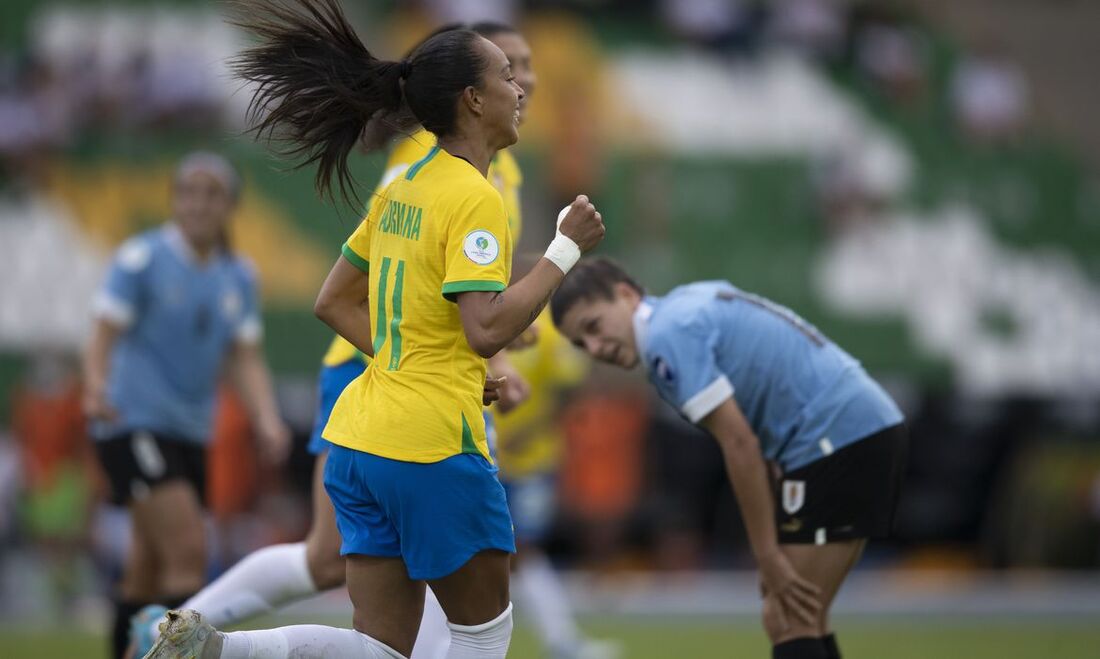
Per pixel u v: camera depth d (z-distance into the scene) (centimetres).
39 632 3166
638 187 5006
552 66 5175
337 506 1310
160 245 2220
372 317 1288
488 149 1289
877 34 5522
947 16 5800
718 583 4147
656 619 3562
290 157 1364
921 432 4784
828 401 1565
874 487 1570
